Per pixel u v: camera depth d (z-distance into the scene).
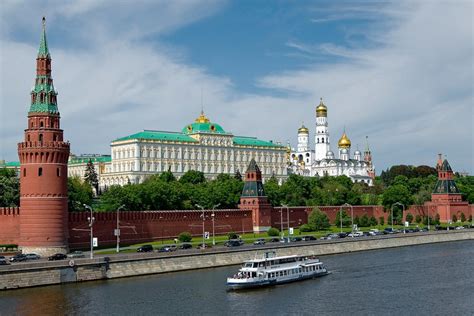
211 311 108.88
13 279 121.44
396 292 125.06
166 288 125.75
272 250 168.00
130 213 180.75
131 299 115.94
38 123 152.75
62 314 104.94
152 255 142.75
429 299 118.62
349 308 111.62
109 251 157.88
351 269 154.88
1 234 158.50
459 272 149.38
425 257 177.88
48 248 149.50
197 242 183.88
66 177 154.62
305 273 140.00
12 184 192.62
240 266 154.50
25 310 106.81
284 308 111.44
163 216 191.25
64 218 153.12
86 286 126.38
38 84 155.00
